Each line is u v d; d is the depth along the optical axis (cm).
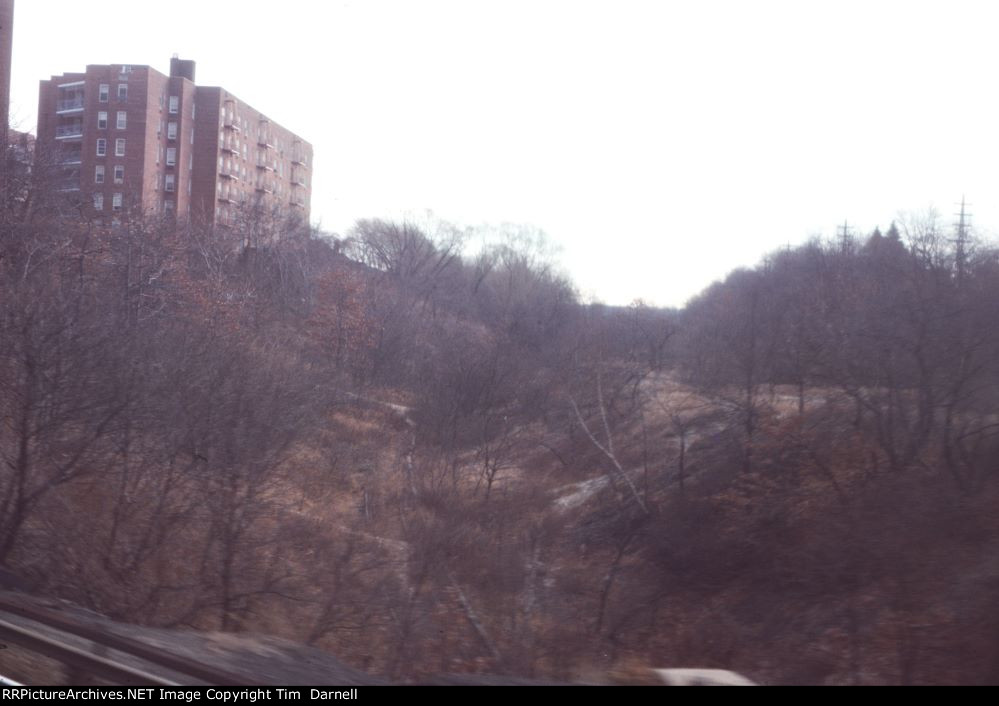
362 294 4675
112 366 1659
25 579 1386
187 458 1752
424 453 3073
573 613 1972
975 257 2673
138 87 6544
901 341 2477
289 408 2008
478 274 7069
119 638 784
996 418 2398
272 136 8406
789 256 4416
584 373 3681
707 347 3359
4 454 1598
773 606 2009
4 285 1869
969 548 1925
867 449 2514
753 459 2673
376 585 1647
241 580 1588
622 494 2808
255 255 4944
